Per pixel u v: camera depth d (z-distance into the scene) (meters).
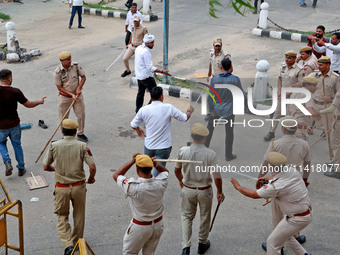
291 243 4.54
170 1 18.80
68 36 14.44
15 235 5.29
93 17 16.83
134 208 4.16
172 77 10.43
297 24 14.83
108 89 10.18
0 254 4.88
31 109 9.03
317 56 9.30
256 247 5.01
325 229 5.29
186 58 12.02
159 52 12.58
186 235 4.74
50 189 6.29
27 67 11.65
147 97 9.62
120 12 16.59
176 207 5.81
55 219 5.60
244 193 4.30
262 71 7.93
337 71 8.84
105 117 8.70
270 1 17.94
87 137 7.87
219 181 4.54
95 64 11.81
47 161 4.80
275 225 4.81
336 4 17.75
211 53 8.27
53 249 5.04
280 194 4.20
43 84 10.44
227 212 5.67
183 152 4.45
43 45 13.49
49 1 19.45
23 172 6.62
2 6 18.38
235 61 11.58
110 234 5.29
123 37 14.28
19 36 14.37
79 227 4.96
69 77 7.21
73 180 4.77
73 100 7.21
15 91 6.17
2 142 6.36
